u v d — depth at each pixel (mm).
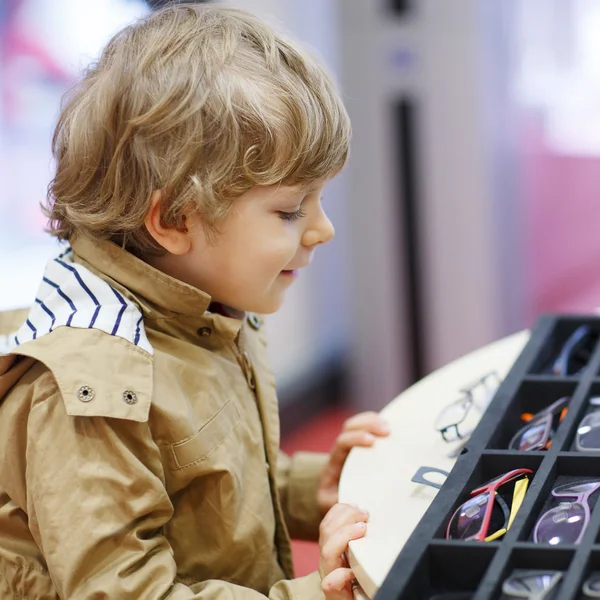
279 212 1079
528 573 770
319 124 1077
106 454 991
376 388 3678
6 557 1077
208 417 1099
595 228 3896
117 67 1071
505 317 3504
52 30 2514
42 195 2561
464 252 3416
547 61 3520
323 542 941
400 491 1003
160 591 963
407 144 3412
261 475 1177
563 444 960
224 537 1110
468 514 864
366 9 3354
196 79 1040
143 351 1026
